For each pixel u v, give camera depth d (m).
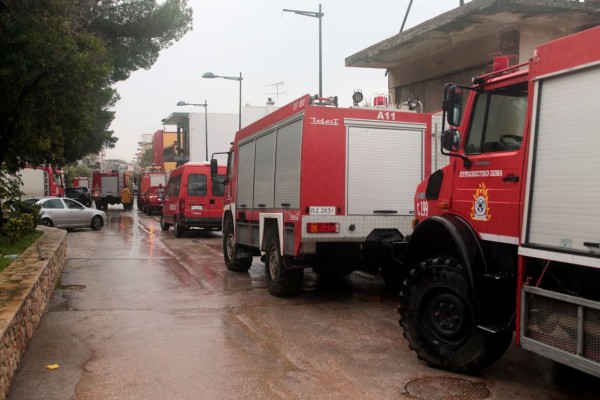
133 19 19.47
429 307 5.25
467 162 5.14
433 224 5.45
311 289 9.45
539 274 4.30
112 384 4.84
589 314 3.84
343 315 7.48
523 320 4.34
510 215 4.60
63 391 4.67
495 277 4.76
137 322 7.07
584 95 3.90
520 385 4.78
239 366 5.32
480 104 5.13
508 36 10.50
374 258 8.31
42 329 6.69
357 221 7.99
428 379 4.93
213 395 4.59
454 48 12.13
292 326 6.88
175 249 15.67
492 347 4.81
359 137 8.05
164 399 4.50
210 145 60.53
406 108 8.84
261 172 9.61
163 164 74.81
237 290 9.35
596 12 9.46
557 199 4.07
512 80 4.76
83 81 10.45
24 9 9.63
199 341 6.19
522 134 4.63
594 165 3.78
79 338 6.31
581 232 3.86
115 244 17.03
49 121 11.03
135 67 21.12
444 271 5.05
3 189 12.35
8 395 4.57
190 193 19.19
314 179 7.80
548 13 9.54
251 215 10.10
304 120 7.79
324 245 8.18
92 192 49.06
